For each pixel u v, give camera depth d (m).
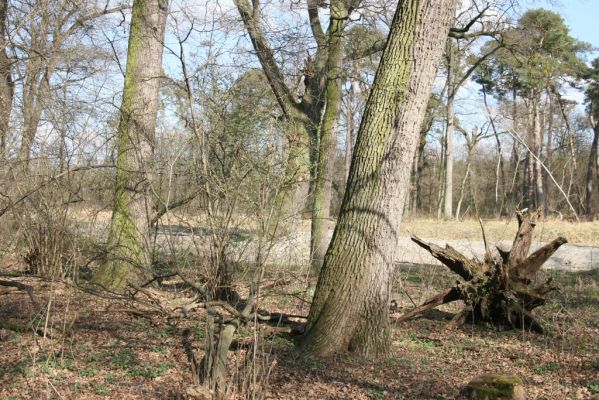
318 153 12.77
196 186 8.59
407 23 7.02
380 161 6.99
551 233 24.05
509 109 39.38
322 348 6.98
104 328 8.01
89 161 10.43
